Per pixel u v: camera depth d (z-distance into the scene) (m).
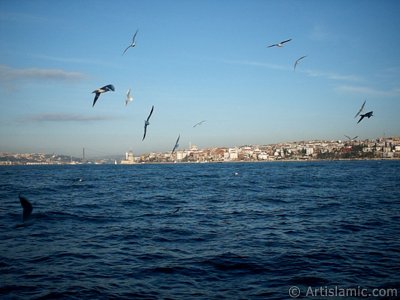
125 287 10.83
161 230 19.34
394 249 14.75
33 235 18.06
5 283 11.16
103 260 13.62
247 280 11.35
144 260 13.59
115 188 49.66
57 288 10.74
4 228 19.84
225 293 10.33
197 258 13.74
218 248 15.27
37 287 10.83
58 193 41.59
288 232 18.52
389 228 19.19
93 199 34.94
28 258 13.91
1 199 34.34
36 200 33.62
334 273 11.85
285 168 128.75
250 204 30.61
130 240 16.97
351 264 12.77
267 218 23.16
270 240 16.72
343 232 18.30
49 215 23.88
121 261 13.49
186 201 33.28
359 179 62.97
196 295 10.19
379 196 35.12
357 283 10.94
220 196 37.62
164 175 91.25
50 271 12.33
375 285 10.76
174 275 11.88
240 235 17.94
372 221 21.30
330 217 22.98
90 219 22.91
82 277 11.72
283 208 27.80
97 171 128.12
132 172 115.56
